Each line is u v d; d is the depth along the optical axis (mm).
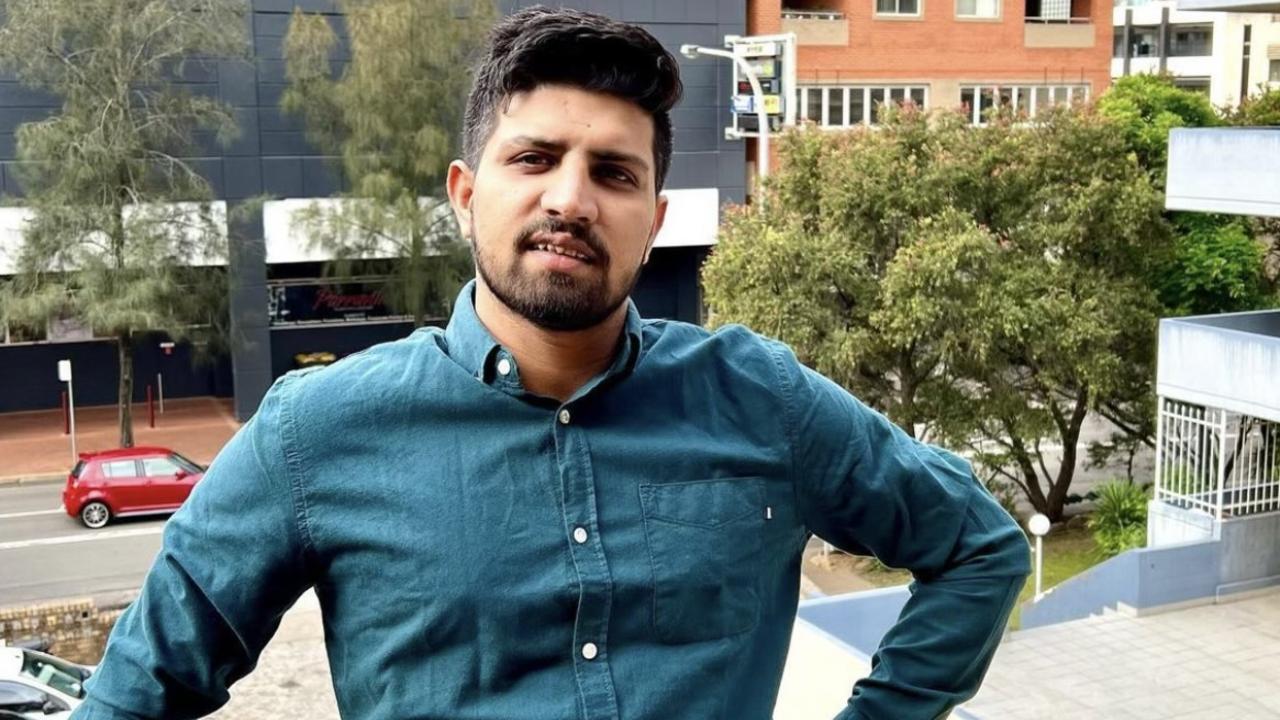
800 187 16969
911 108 16875
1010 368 17625
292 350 28859
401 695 1644
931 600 1935
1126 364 16719
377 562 1645
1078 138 16141
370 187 23672
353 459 1681
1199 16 56000
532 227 1606
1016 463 19359
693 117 29953
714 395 1810
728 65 30031
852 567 16766
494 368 1682
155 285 22109
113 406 28484
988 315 15242
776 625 1836
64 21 21484
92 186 22062
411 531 1634
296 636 9961
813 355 15719
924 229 15594
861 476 1872
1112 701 10148
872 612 9398
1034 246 16109
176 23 22594
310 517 1675
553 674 1629
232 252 25938
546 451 1667
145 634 1680
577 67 1615
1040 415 16906
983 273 15375
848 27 30984
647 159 1674
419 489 1650
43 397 28078
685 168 30078
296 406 1698
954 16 31922
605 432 1706
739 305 15836
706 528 1710
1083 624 11953
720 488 1743
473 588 1615
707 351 1834
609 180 1652
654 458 1707
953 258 14789
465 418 1677
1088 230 16156
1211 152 13055
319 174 26656
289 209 26422
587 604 1625
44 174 22469
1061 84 33375
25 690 10016
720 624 1704
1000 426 17828
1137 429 19438
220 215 24344
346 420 1684
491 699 1625
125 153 22078
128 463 19719
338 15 26453
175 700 1692
